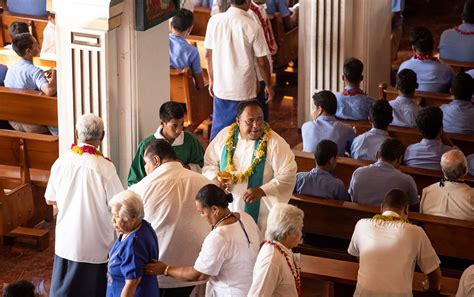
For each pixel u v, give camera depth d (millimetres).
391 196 6539
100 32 7941
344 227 7652
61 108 8375
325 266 6836
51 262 8625
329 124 8930
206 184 6609
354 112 9758
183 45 10883
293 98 12727
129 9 7957
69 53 8117
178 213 6672
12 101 9727
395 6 13148
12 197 8773
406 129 9258
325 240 7809
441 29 15789
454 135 9383
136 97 8211
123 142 8336
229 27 9523
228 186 7035
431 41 10828
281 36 12922
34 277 8359
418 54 10883
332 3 10844
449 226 7230
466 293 6168
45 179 9078
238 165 7129
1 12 12883
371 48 11266
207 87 11320
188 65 10945
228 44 9562
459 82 9625
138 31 8055
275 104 12508
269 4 12852
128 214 6129
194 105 11109
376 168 7668
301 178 7766
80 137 7117
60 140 8508
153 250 6297
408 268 6355
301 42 11172
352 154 8758
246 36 9508
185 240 6699
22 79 9859
